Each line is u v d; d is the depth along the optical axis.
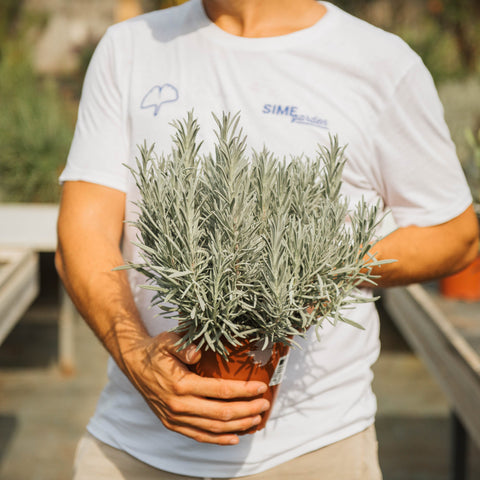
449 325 2.53
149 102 1.38
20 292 3.04
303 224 1.04
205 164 1.08
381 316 5.25
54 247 3.51
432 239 1.36
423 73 1.36
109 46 1.44
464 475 2.87
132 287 1.41
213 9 1.40
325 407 1.39
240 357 1.11
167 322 1.37
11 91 6.62
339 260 1.04
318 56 1.35
